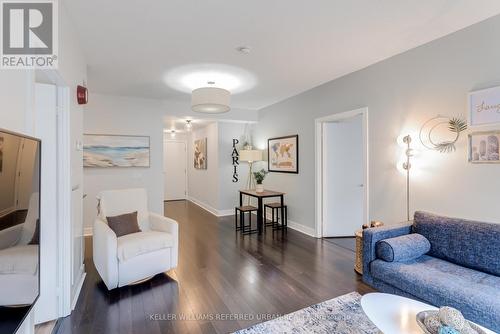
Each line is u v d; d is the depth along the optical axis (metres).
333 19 2.26
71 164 2.23
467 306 1.69
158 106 5.00
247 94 4.72
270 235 4.53
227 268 3.12
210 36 2.54
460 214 2.51
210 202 6.80
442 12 2.18
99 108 4.57
